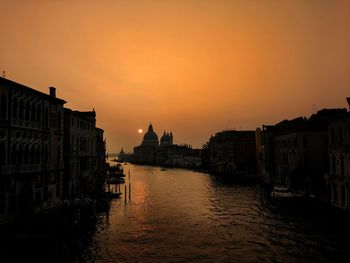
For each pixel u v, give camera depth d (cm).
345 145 3494
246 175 8662
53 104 3756
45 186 3547
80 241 3052
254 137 10119
